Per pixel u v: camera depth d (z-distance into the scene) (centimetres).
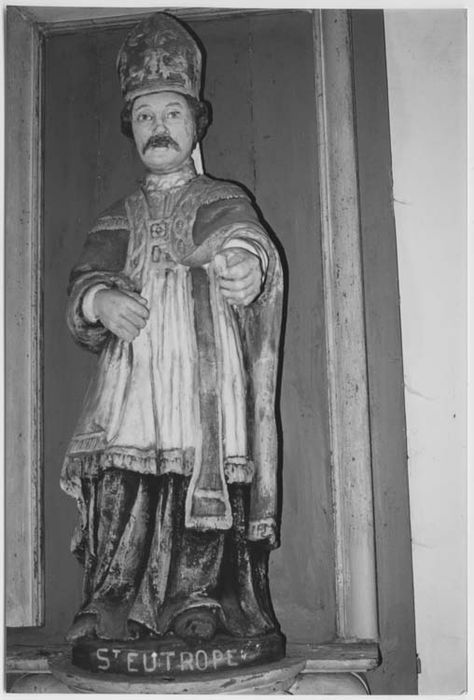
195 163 177
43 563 187
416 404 177
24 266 190
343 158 184
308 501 181
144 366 158
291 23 193
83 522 160
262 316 163
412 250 180
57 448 190
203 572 154
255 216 166
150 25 170
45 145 197
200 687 146
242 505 158
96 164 196
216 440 156
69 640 153
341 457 178
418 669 173
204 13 194
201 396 157
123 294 159
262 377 162
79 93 199
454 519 174
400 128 183
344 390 179
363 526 176
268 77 193
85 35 200
